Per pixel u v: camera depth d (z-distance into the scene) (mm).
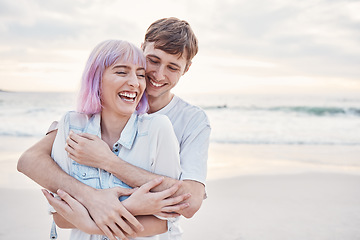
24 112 18391
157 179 1857
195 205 1975
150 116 1973
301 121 17500
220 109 21234
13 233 4227
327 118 18359
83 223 1820
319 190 6305
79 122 2021
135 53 1877
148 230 1880
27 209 5023
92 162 1885
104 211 1799
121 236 1820
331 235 4387
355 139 13188
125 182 1884
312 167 8180
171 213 1918
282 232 4457
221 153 9930
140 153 1944
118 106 1880
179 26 2445
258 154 9867
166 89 2482
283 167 8109
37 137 12531
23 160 1982
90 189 1856
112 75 1856
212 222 4742
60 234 4254
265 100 27188
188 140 2410
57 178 1907
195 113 2514
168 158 1929
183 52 2428
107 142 1994
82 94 1947
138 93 1917
